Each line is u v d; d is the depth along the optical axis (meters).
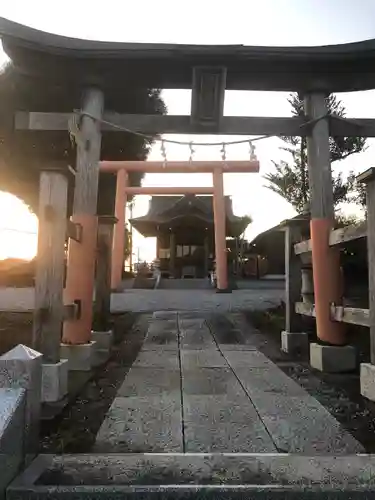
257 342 7.21
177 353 6.32
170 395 4.13
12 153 13.69
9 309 9.27
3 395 2.48
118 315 9.91
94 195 6.02
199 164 17.27
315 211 5.85
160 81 6.45
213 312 10.41
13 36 5.73
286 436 3.07
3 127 11.88
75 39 5.92
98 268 6.72
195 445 2.91
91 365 5.43
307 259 6.36
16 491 2.27
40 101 10.35
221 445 2.91
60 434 3.12
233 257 26.42
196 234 26.31
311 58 6.05
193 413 3.59
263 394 4.18
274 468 2.54
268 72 6.30
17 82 8.27
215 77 6.17
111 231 6.92
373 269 4.04
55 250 4.25
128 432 3.16
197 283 20.38
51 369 3.97
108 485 2.33
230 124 6.47
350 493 2.28
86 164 6.05
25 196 17.22
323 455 2.74
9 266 21.62
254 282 22.16
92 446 2.90
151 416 3.52
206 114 6.41
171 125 6.52
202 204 24.00
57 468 2.53
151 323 8.99
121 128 6.30
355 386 4.50
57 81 6.42
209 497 2.29
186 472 2.49
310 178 6.13
